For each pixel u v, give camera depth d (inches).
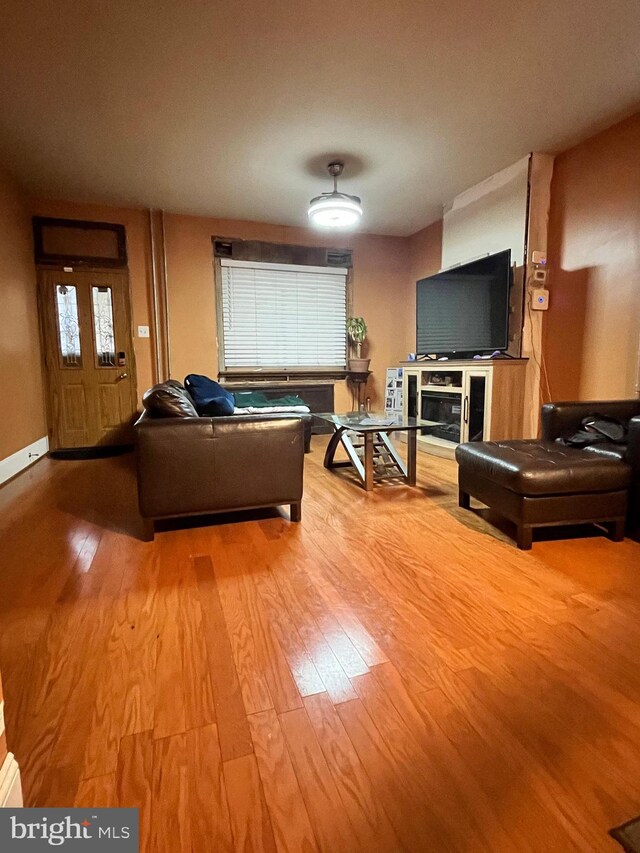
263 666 50.8
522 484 78.7
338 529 92.6
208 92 105.0
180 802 35.0
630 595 65.4
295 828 33.1
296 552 81.4
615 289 124.0
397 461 133.0
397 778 37.0
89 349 180.7
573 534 88.8
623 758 38.8
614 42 89.8
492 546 83.1
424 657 52.1
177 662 51.5
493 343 148.4
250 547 83.8
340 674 49.4
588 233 130.6
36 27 84.3
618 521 84.0
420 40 88.8
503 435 144.0
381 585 68.9
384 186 160.1
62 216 172.1
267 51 91.7
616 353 124.9
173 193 164.9
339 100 108.7
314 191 163.6
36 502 113.3
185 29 85.4
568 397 140.2
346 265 213.2
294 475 94.9
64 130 121.1
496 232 153.6
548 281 144.4
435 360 170.2
